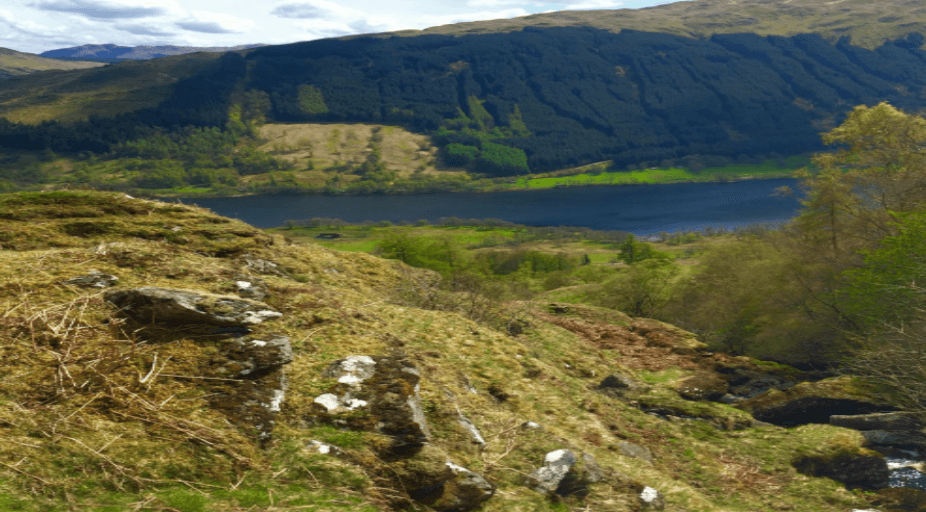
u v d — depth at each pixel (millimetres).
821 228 31766
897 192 28859
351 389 6094
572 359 14461
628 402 12336
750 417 12172
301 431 5363
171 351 5699
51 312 5750
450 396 7430
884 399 13680
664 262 39969
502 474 6188
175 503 3926
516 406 9047
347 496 4672
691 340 19250
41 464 3855
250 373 5773
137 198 12055
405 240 49188
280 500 4344
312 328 7980
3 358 4883
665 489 7449
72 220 10461
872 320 19719
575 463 6723
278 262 12156
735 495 8438
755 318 27266
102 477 3963
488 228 154250
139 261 8297
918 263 18094
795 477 9227
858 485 9883
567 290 41219
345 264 14258
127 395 4922
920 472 10477
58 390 4684
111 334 5707
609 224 191875
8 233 9305
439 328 11062
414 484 5191
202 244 11336
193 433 4738
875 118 33219
